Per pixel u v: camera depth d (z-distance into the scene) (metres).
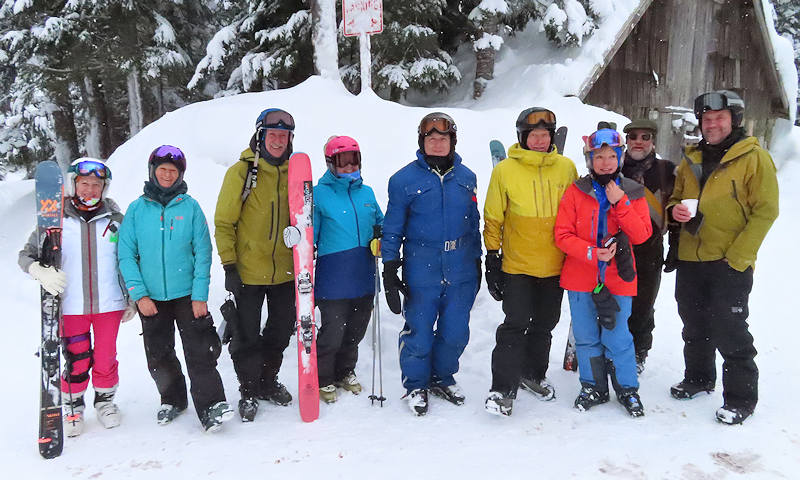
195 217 2.79
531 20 9.63
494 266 2.82
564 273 2.88
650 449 2.49
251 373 2.92
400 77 8.23
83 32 9.42
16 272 4.80
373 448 2.56
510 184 2.82
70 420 2.71
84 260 2.69
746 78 10.94
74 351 2.73
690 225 2.84
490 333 4.00
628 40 9.22
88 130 11.49
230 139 5.88
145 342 2.79
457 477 2.29
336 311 3.01
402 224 2.87
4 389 3.20
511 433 2.68
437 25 9.09
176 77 10.66
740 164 2.66
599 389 2.94
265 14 9.35
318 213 3.01
